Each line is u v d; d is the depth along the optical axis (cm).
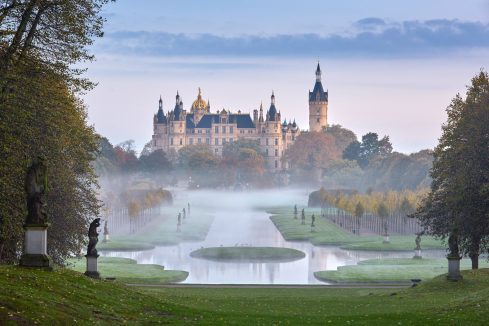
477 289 8000
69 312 4753
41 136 7681
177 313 5581
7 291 4728
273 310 6612
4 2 7306
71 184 8812
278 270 15350
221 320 5347
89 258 8269
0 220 7212
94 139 10212
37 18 7325
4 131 6931
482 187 9044
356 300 7675
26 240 5888
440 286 8344
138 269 13600
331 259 17512
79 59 7794
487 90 10300
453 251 8588
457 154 10119
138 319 5112
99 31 7812
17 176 7150
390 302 7300
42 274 5641
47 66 7656
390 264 14912
